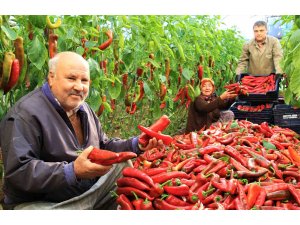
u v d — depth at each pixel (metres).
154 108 2.30
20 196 1.14
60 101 1.15
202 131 1.88
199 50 2.63
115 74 1.99
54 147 1.13
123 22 1.88
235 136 1.69
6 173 1.08
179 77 2.50
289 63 1.68
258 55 2.92
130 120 2.54
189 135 1.73
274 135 1.87
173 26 2.40
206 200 1.13
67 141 1.15
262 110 2.49
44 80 1.50
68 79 1.13
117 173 1.31
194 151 1.53
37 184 1.04
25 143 1.08
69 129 1.16
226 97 2.19
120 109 2.51
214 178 1.18
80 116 1.24
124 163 1.32
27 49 1.33
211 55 3.04
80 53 1.56
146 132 1.21
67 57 1.14
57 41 1.55
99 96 1.64
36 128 1.10
